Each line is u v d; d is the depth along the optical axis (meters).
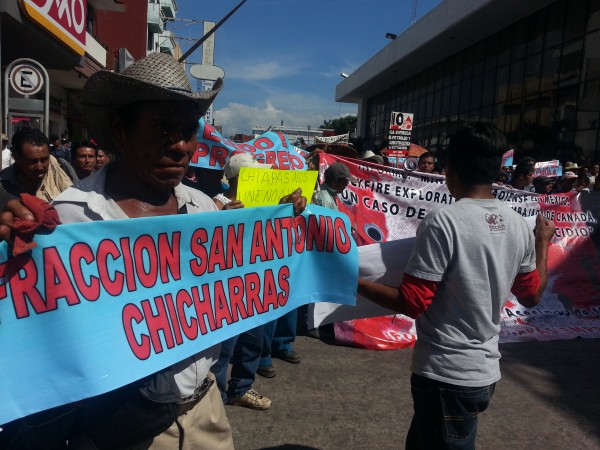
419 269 1.83
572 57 17.89
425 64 29.44
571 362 4.50
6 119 7.17
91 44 18.22
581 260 5.66
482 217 1.83
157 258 1.56
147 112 1.41
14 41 10.70
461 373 1.83
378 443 3.12
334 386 3.88
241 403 3.50
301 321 5.22
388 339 4.75
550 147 18.62
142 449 1.52
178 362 1.60
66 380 1.34
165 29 42.84
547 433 3.30
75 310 1.37
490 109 23.31
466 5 20.66
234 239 1.81
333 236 2.14
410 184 5.23
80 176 4.71
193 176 4.88
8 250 1.27
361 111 44.00
